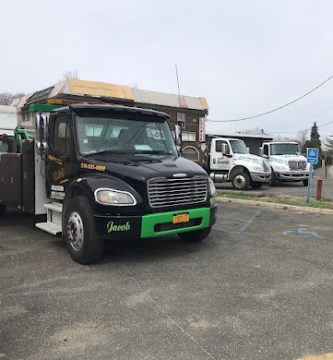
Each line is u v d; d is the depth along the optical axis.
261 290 5.03
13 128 10.80
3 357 3.45
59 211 6.89
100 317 4.25
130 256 6.55
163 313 4.34
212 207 6.69
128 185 5.89
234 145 18.44
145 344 3.68
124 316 4.27
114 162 6.23
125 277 5.51
